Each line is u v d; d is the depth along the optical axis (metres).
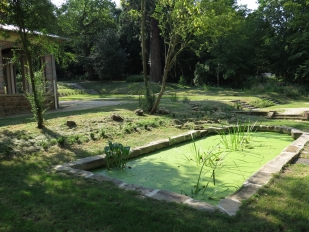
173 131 9.52
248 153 7.07
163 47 36.84
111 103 16.59
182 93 25.59
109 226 3.25
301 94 23.50
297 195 3.88
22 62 16.47
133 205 3.68
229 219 3.28
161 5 11.96
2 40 13.19
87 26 41.06
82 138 7.73
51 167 5.53
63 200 3.91
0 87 13.38
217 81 33.03
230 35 29.11
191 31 11.16
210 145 8.05
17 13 7.57
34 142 7.12
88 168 5.91
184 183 5.09
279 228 3.10
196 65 33.72
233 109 15.20
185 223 3.21
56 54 12.82
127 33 38.31
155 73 33.50
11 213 3.58
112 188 4.33
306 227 3.08
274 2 29.45
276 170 4.95
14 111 12.93
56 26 8.91
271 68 30.36
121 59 36.91
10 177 4.88
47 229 3.21
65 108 14.48
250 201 3.73
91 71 40.41
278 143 8.06
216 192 4.62
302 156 5.96
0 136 7.42
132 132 8.99
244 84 30.03
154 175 5.57
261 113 13.71
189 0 10.83
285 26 28.98
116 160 6.12
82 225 3.29
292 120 12.06
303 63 26.19
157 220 3.34
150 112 12.12
